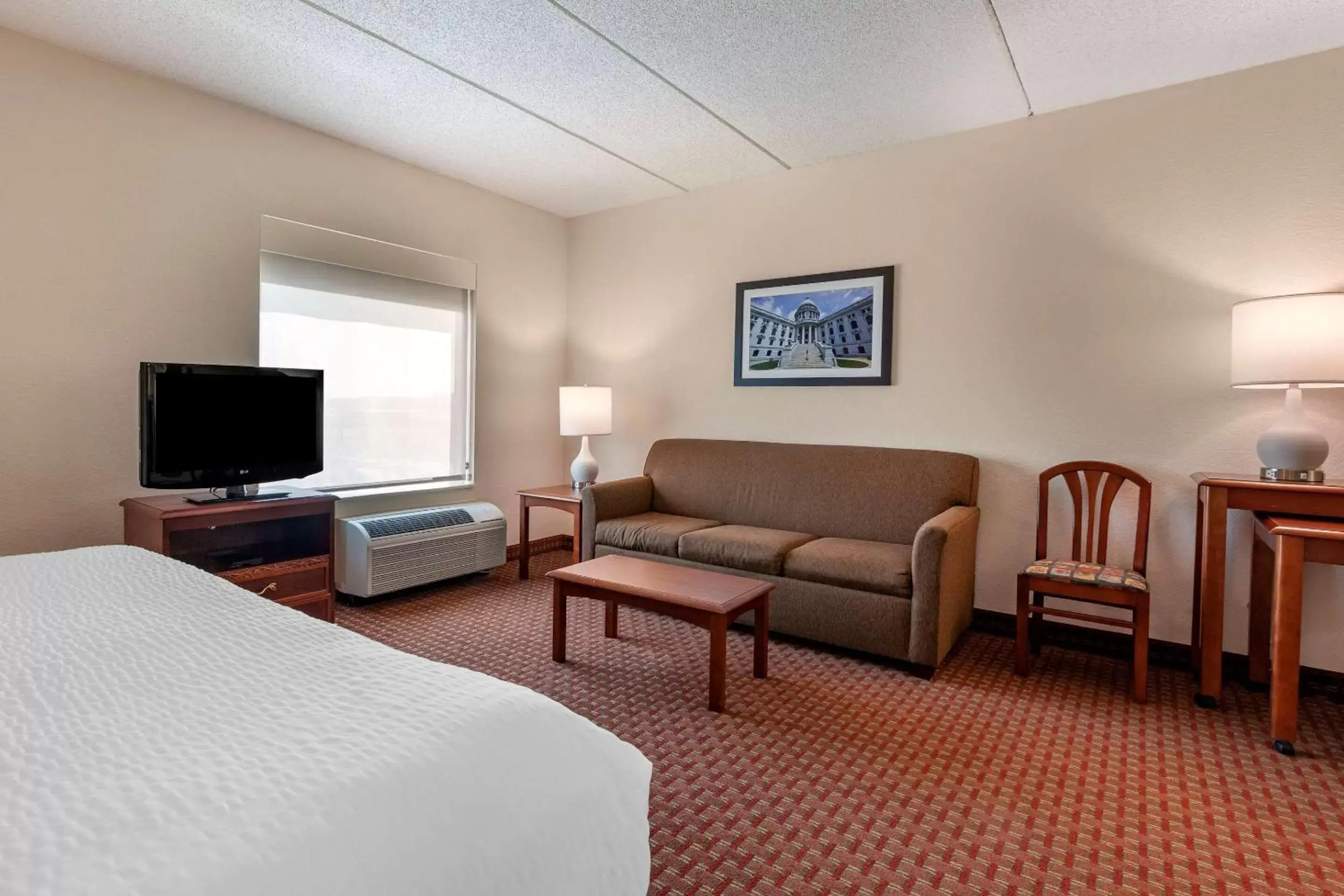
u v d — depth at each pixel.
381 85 2.82
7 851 0.55
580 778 0.85
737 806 1.69
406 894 0.64
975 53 2.51
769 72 2.68
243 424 2.72
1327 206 2.47
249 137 3.04
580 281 4.59
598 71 2.69
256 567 2.68
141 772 0.68
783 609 2.84
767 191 3.79
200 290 2.91
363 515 3.59
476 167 3.73
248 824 0.61
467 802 0.73
